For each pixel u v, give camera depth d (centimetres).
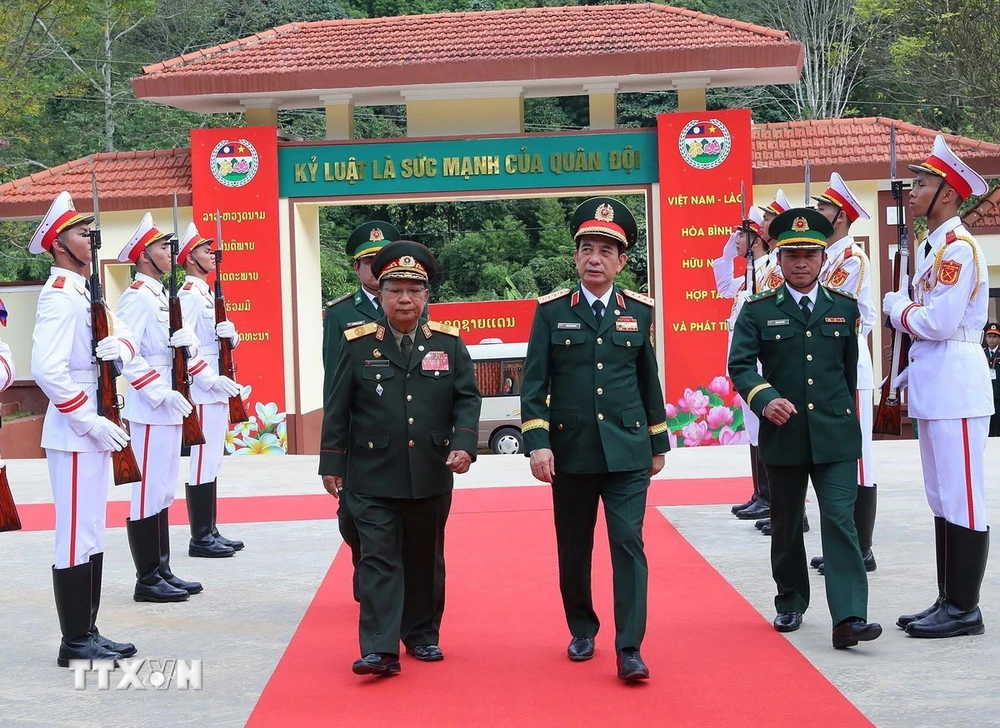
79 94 2967
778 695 497
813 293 604
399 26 1919
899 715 468
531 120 3597
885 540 835
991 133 2831
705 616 640
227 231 1741
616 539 539
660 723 466
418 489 554
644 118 3531
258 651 594
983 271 599
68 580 575
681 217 1689
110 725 481
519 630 625
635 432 551
